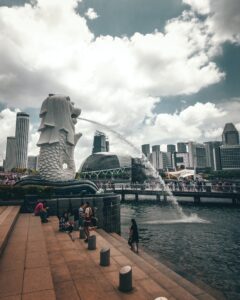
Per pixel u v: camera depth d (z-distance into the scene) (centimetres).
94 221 1753
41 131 3562
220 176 15700
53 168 3344
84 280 891
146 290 846
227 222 3083
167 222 3167
